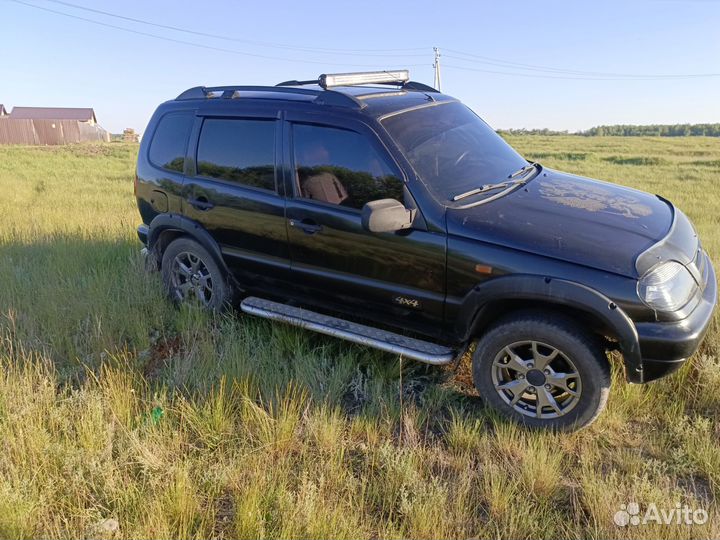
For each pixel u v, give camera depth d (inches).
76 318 189.6
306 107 159.6
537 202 143.6
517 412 135.6
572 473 121.0
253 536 103.2
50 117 2696.9
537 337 127.8
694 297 127.4
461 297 136.3
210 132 180.9
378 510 112.3
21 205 425.1
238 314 193.9
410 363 162.7
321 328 160.1
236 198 172.2
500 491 111.7
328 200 154.2
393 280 146.1
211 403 140.2
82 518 107.3
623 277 119.5
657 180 719.7
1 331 176.2
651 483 115.6
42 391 145.3
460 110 181.9
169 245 197.3
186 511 108.3
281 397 146.2
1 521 103.4
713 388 142.1
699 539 100.4
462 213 136.8
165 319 194.2
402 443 132.0
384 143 145.2
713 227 353.7
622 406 139.4
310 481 114.0
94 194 520.4
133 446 123.0
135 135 2472.9
